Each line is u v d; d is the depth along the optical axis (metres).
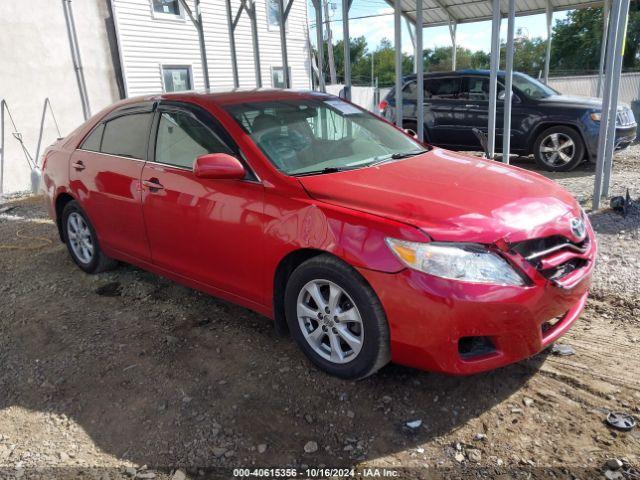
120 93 12.85
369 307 2.72
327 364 3.04
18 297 4.54
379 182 3.12
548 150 8.88
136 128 4.16
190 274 3.79
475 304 2.48
